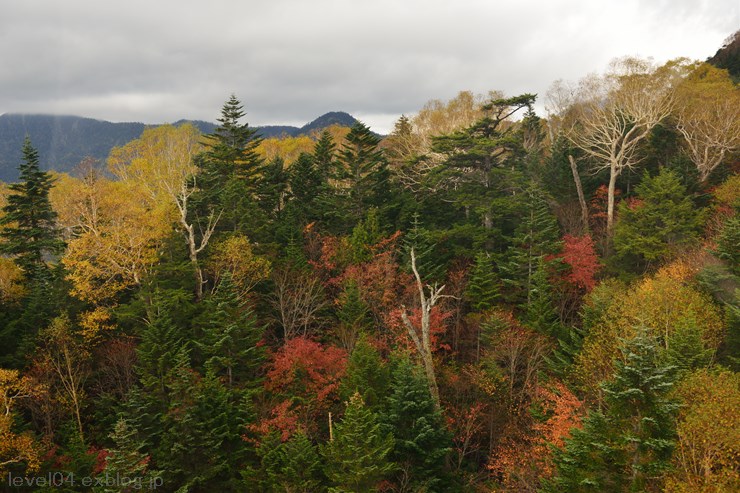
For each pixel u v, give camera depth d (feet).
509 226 142.92
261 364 91.15
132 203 118.73
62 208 123.44
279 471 72.38
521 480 71.20
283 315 105.09
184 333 95.76
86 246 100.42
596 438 52.90
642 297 83.35
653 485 49.52
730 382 57.11
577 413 71.10
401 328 102.01
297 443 71.31
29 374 87.71
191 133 165.89
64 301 103.19
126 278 106.22
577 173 153.48
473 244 127.13
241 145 154.10
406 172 166.30
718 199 121.80
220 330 88.84
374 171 147.13
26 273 120.67
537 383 87.86
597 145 155.94
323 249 122.31
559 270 111.96
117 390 93.86
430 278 116.78
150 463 77.30
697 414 51.19
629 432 48.98
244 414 80.69
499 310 106.01
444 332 104.94
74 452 77.92
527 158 171.53
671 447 47.14
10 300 109.29
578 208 150.10
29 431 77.36
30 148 124.57
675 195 120.06
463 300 117.91
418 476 74.28
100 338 99.81
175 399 76.07
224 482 75.56
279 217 147.54
